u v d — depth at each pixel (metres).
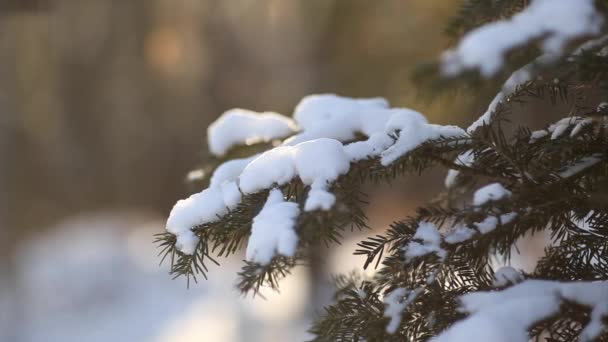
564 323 1.62
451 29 2.10
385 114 2.03
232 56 23.67
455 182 2.15
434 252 1.71
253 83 23.09
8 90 22.08
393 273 1.71
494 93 2.08
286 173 1.68
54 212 25.17
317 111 2.35
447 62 2.18
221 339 12.06
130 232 20.98
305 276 12.30
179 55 24.00
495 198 1.73
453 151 1.85
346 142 2.04
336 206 1.52
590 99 1.80
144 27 23.94
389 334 1.71
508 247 1.76
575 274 1.79
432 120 4.26
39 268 17.03
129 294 16.38
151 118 25.34
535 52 1.89
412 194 10.66
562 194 1.73
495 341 1.35
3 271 16.52
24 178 23.47
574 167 1.76
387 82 10.20
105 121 25.36
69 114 24.81
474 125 1.87
